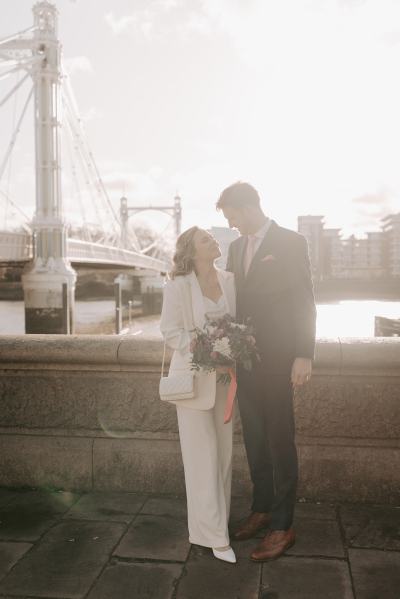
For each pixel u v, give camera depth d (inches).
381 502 139.3
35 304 1658.5
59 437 150.3
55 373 150.0
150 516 132.3
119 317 1679.4
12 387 151.6
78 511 135.5
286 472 115.9
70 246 1797.5
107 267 2559.1
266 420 119.0
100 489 148.5
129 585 104.8
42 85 1704.0
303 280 112.9
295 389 141.8
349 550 115.9
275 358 114.1
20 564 111.7
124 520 130.4
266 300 114.4
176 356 117.1
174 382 112.7
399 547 116.9
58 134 1707.7
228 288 117.3
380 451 139.5
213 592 102.7
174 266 116.5
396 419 139.4
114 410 148.4
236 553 116.0
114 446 147.4
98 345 144.8
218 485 116.0
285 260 113.4
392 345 136.6
